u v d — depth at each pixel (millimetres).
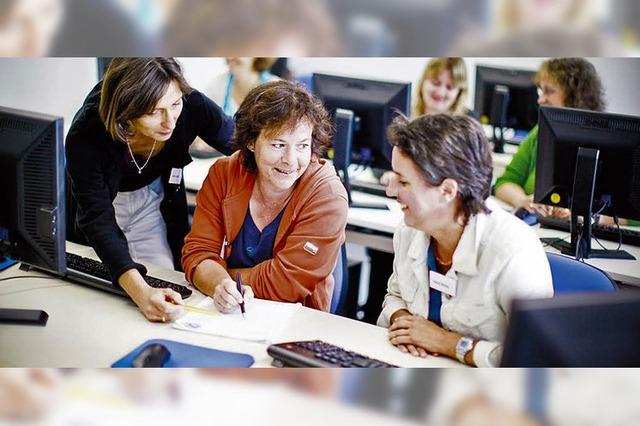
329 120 2041
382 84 2955
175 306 1896
